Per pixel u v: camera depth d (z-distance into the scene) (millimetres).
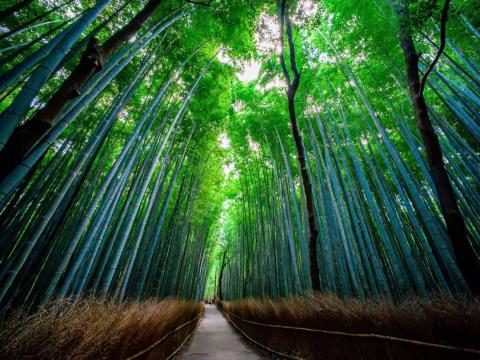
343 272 4621
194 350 5070
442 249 3082
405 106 6000
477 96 4273
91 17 1654
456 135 4363
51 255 3186
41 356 1172
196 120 6277
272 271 6836
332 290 4656
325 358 2932
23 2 1935
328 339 2904
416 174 6203
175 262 6625
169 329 3574
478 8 3969
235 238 14508
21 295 2422
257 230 8719
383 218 5477
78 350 1328
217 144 7867
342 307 2846
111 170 2857
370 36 5066
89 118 3992
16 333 1229
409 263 3629
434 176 2475
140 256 4863
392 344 2076
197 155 6770
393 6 3148
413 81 2838
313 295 3531
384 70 5473
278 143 7582
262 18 4406
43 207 3074
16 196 2613
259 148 8617
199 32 4742
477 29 4152
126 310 2389
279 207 7102
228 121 8562
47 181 3172
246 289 10688
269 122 7773
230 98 7012
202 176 7785
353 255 4527
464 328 1545
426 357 1771
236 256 13898
